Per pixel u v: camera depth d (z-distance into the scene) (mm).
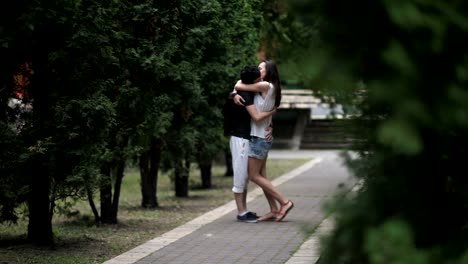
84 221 18562
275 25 26547
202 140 22312
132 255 14055
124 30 15883
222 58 20500
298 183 27781
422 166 5320
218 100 22219
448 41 4656
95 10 13500
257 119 18016
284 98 52312
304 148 50906
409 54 4574
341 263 5379
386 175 5398
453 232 5270
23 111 14016
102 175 14531
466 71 4645
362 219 5262
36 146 13281
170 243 15367
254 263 13273
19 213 15203
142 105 16422
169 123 16859
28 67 13922
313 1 4719
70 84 13867
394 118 4609
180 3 17016
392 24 4582
